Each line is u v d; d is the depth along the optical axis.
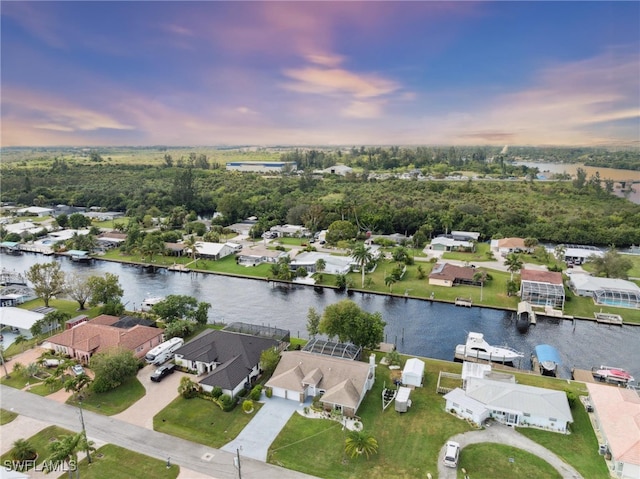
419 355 84.06
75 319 93.69
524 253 160.88
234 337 78.06
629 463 49.44
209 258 156.50
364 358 79.69
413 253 162.25
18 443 52.75
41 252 170.88
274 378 67.50
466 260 150.88
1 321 93.94
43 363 76.75
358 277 131.75
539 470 51.19
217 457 53.59
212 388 66.25
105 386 67.31
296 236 193.62
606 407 60.47
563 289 109.56
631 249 175.00
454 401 62.69
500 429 59.09
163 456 53.75
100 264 155.12
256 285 129.25
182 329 87.25
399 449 55.00
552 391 63.94
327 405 63.19
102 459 53.16
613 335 93.81
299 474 50.81
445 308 108.88
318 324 86.31
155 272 144.50
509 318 102.50
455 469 51.38
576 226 190.50
